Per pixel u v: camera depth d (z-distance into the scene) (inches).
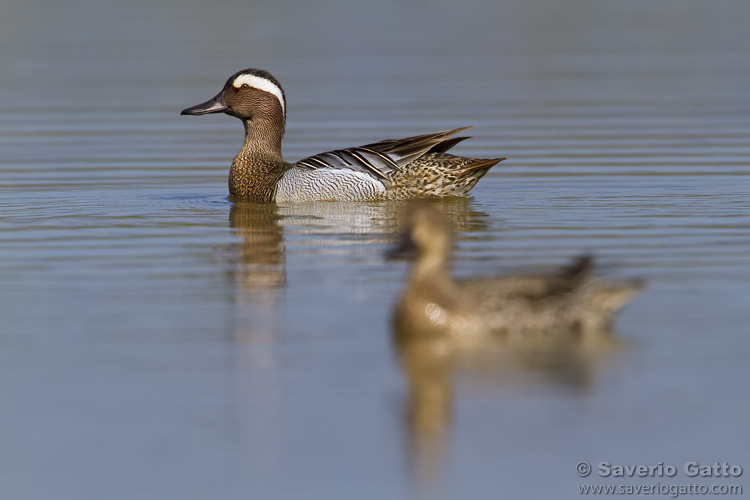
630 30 1552.7
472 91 1168.8
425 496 357.7
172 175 843.4
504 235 642.2
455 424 393.1
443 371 432.8
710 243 615.5
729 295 515.8
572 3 1787.6
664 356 442.9
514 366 437.4
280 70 1263.5
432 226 463.2
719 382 419.5
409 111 1069.1
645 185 780.6
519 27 1581.0
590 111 1069.8
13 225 681.0
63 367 442.0
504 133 981.8
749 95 1130.7
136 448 383.6
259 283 550.9
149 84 1189.7
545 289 462.3
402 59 1341.0
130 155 909.8
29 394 419.2
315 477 368.2
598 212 701.9
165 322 491.5
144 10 1700.3
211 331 479.8
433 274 466.3
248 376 431.8
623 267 565.6
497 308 461.7
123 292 536.7
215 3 1761.8
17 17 1616.6
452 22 1616.6
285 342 465.1
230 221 697.0
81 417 403.2
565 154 894.4
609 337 463.8
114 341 469.1
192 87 1169.4
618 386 417.7
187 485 365.7
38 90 1168.2
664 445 382.0
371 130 987.3
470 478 366.3
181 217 708.7
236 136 997.8
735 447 380.8
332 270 572.7
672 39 1482.5
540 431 390.0
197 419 401.1
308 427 394.3
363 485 364.5
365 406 407.5
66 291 539.2
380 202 746.8
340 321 490.0
